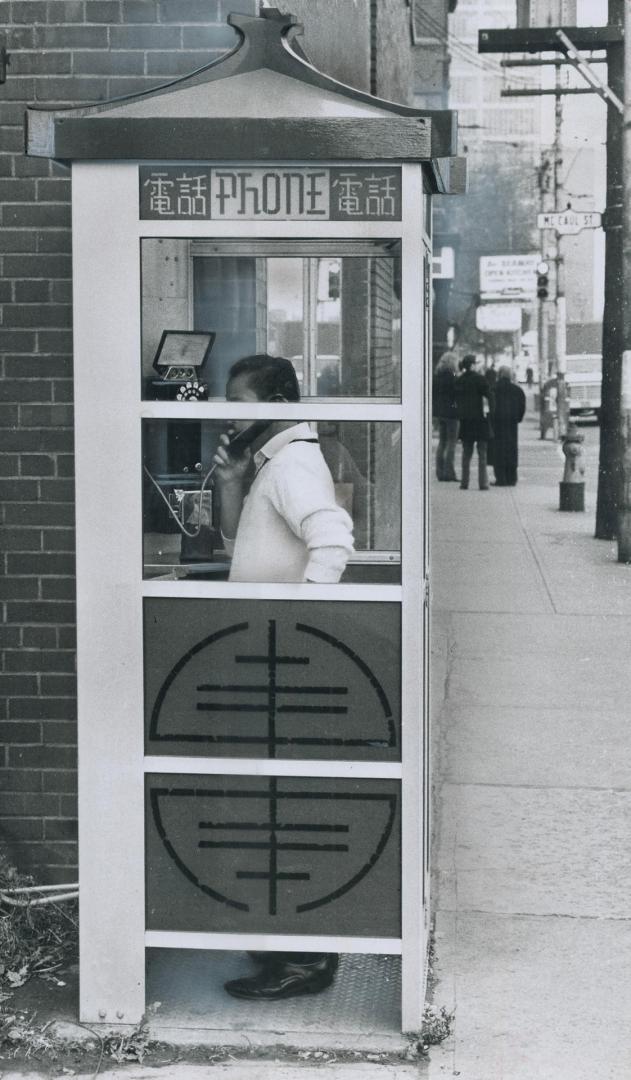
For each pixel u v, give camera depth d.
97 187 4.24
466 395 21.44
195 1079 4.18
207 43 5.25
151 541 4.61
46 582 5.33
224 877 4.40
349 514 4.80
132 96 4.21
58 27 5.27
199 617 4.35
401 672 4.32
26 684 5.37
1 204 5.26
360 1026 4.47
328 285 5.12
